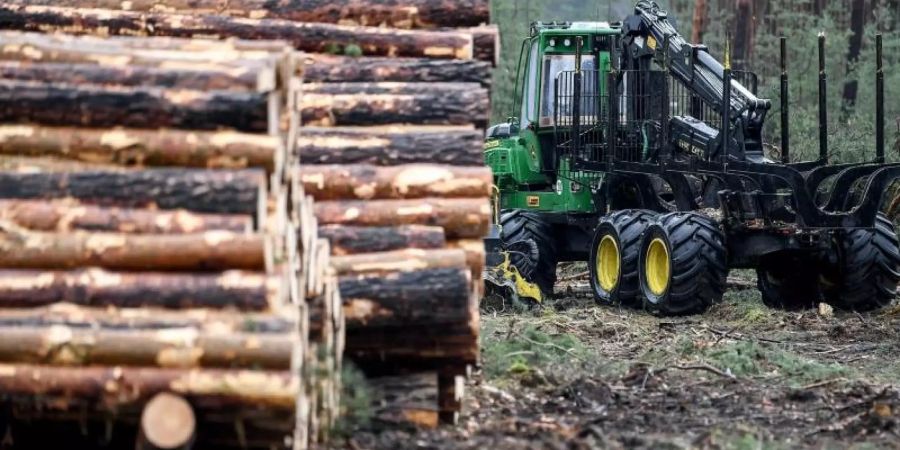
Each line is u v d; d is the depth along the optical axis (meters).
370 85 23.41
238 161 16.62
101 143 16.72
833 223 37.69
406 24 26.05
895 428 22.64
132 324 15.57
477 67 24.53
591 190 45.75
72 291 15.91
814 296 40.72
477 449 19.59
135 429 16.25
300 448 17.12
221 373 15.38
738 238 39.62
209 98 16.69
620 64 44.47
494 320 34.31
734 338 33.47
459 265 19.84
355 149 21.86
